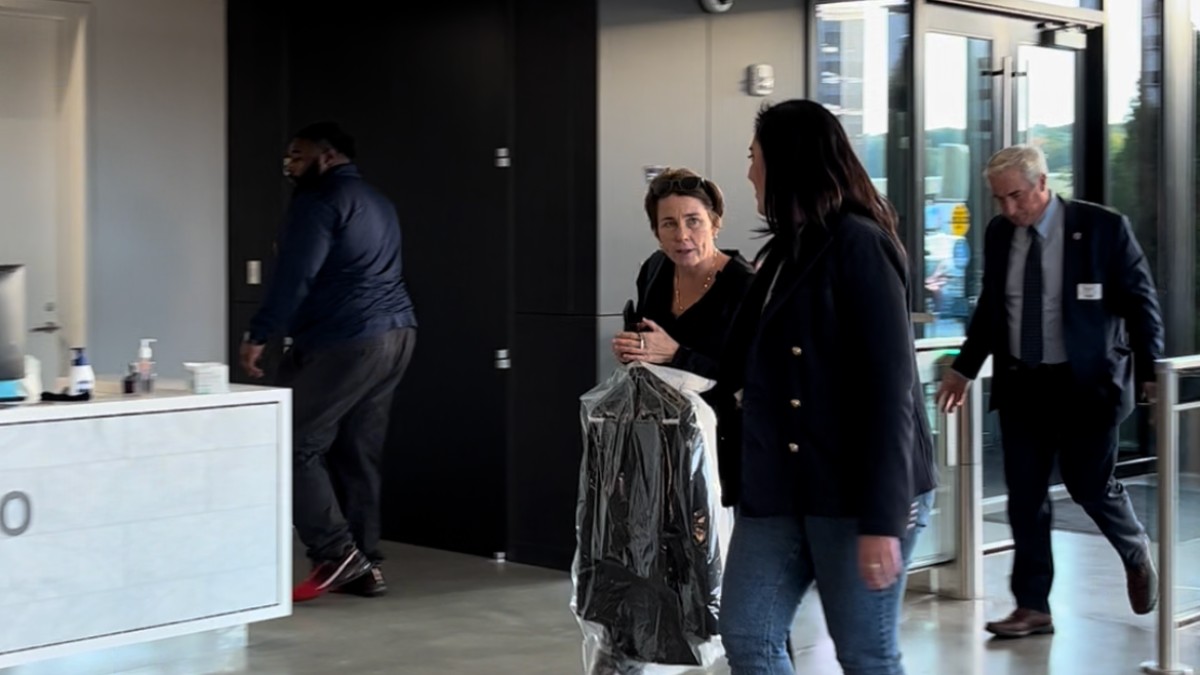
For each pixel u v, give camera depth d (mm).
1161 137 7898
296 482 5246
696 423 3549
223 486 4363
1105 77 7754
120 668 4316
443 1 6094
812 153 2758
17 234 6379
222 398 4352
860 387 2676
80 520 4043
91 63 6398
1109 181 7840
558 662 4496
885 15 6664
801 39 6191
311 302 5297
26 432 3920
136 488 4160
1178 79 7887
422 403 6266
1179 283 7949
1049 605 5164
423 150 6215
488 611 5141
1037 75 7504
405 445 6344
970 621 5000
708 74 5863
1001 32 7234
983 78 7176
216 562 4359
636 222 5660
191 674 4363
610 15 5535
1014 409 4699
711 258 3715
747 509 2752
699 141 5840
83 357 4215
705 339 3641
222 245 6910
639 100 5637
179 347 6766
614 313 5605
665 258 3842
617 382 3682
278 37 6805
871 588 2637
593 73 5520
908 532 2732
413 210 6270
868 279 2670
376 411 5465
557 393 5727
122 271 6543
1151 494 5969
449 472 6172
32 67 6371
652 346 3635
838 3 6430
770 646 2816
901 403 2639
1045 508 4746
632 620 3662
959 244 7102
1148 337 4473
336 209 5195
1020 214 4562
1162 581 4348
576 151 5605
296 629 4898
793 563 2807
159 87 6641
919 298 6875
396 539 6402
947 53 6992
